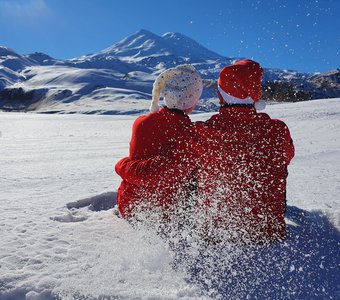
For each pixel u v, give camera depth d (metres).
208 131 2.38
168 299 1.80
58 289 1.83
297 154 7.45
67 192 3.91
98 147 9.77
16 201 3.44
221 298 1.85
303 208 3.20
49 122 24.81
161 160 2.41
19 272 1.97
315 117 17.22
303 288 1.96
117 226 2.65
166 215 2.49
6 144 10.66
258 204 2.35
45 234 2.49
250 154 2.36
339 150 7.96
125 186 2.68
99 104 116.06
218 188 2.36
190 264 2.14
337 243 2.47
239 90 2.41
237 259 2.21
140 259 2.16
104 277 1.97
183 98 2.58
